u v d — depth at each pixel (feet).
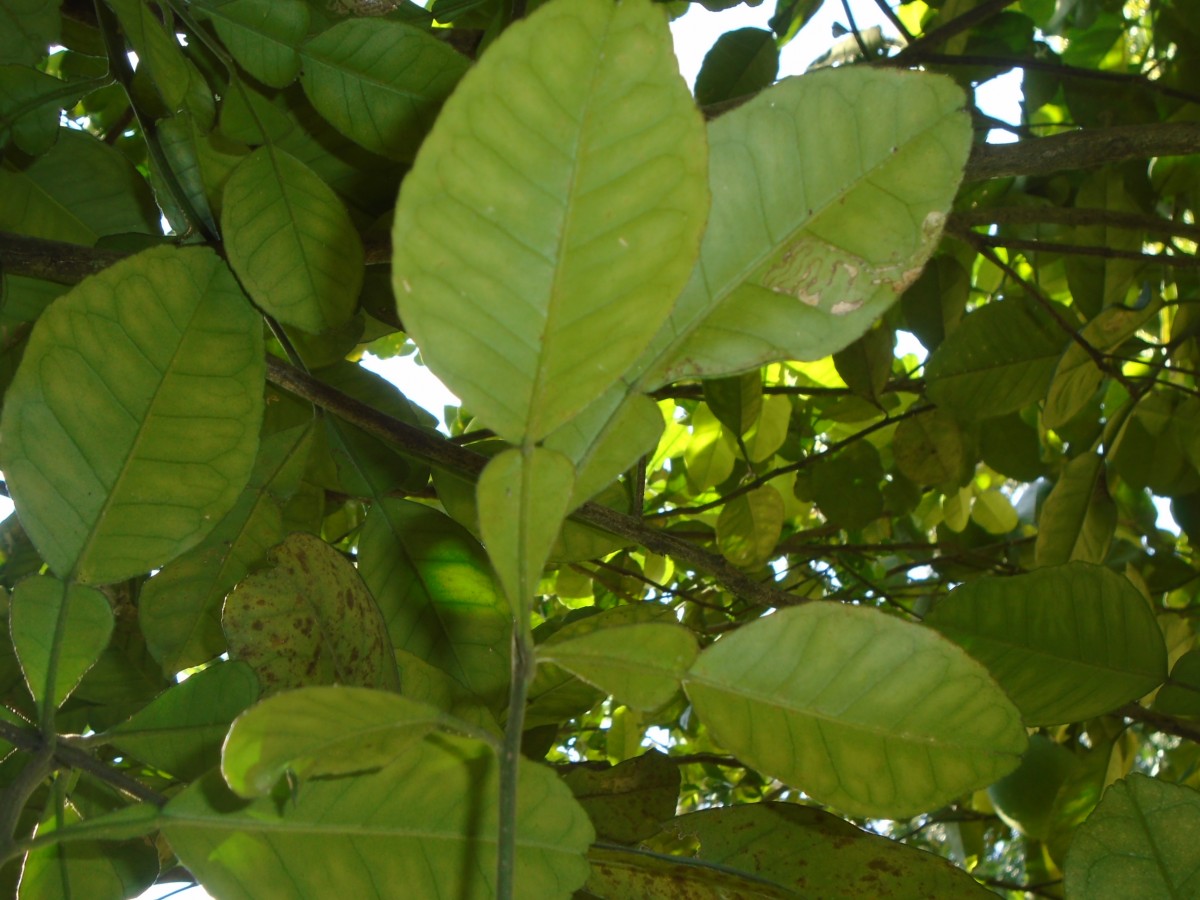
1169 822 1.16
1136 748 3.05
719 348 0.97
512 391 0.85
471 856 1.10
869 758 1.06
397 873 1.09
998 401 2.86
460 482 2.08
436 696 1.56
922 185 0.98
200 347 1.23
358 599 1.42
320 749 0.88
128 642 1.93
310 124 1.91
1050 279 3.84
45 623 1.15
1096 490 2.67
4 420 1.16
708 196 0.85
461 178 0.82
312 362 2.19
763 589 1.94
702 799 5.15
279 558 1.38
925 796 1.07
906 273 0.97
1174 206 3.43
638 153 0.84
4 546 2.11
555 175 0.83
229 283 1.24
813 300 0.97
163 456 1.21
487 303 0.84
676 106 0.84
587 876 1.12
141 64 1.50
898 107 0.98
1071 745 3.37
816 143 0.99
